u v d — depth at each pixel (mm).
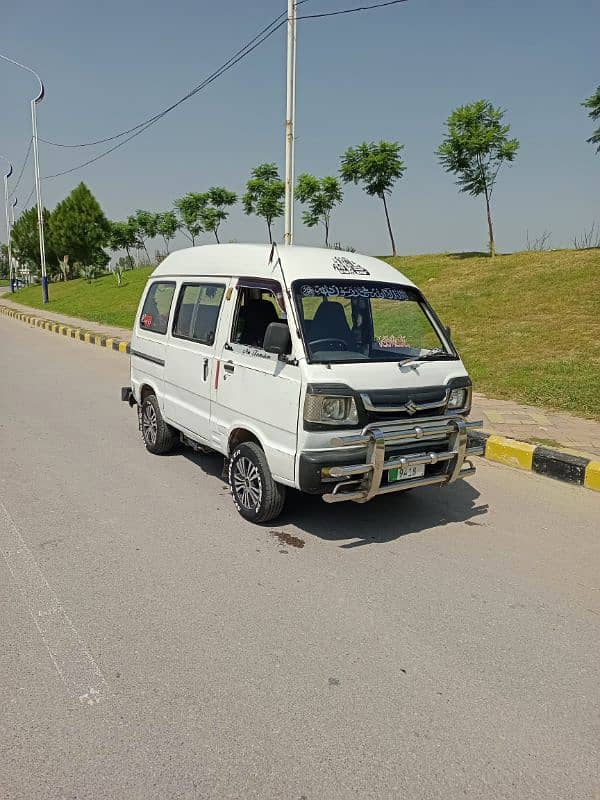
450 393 4621
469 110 17688
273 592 3797
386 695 2900
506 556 4402
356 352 4508
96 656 3119
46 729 2617
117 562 4125
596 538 4766
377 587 3904
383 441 4180
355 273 4867
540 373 9383
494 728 2711
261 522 4789
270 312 5184
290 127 11219
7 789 2312
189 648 3209
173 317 5945
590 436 7039
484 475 6281
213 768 2436
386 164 21953
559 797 2361
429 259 20188
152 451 6566
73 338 18625
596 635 3445
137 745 2543
